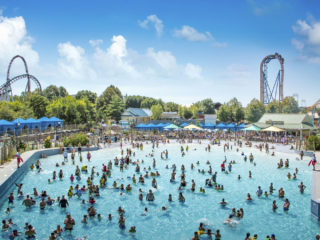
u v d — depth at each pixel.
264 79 105.25
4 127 53.88
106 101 129.00
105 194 25.78
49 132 60.91
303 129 66.44
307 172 34.12
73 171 34.56
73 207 22.42
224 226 19.23
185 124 86.50
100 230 18.50
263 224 19.48
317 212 19.98
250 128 64.56
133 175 32.62
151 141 65.31
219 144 60.44
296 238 17.45
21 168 31.28
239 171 35.31
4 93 82.19
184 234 18.11
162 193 26.22
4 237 17.19
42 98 81.81
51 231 18.16
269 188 27.16
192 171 35.38
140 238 17.50
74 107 83.31
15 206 22.36
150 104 162.62
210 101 139.25
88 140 54.34
